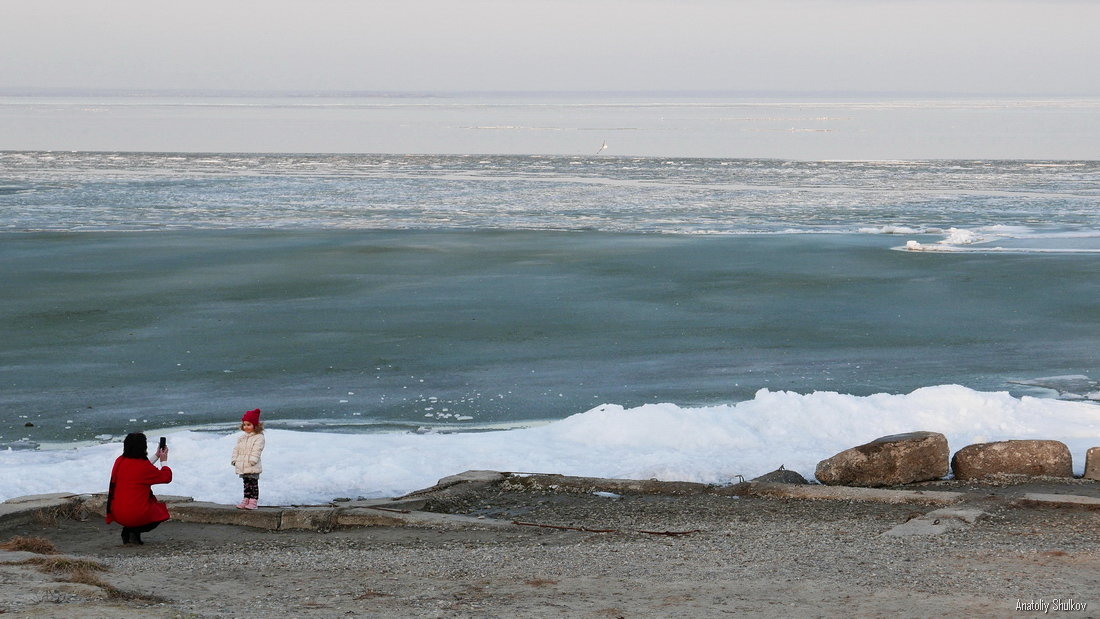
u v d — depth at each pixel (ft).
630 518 50.83
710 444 65.77
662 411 68.49
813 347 103.50
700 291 134.82
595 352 101.09
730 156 499.92
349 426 76.33
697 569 38.42
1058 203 262.47
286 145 586.45
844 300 128.88
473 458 62.69
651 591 34.65
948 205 257.75
